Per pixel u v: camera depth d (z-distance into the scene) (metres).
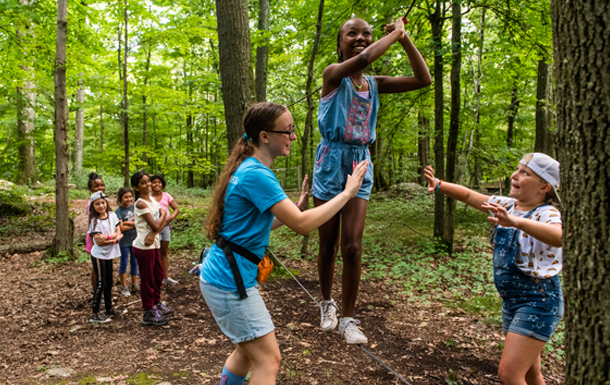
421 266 6.21
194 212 10.89
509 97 10.50
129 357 3.38
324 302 2.67
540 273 2.02
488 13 8.16
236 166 2.01
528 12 6.66
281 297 4.99
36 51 8.72
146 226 4.08
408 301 4.82
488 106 8.54
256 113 2.01
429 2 7.25
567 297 1.30
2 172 13.96
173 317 4.39
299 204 2.59
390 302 4.79
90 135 24.86
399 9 6.53
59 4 6.96
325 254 2.65
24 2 9.42
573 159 1.24
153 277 4.17
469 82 8.74
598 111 1.16
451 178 7.10
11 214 10.95
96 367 3.18
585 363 1.22
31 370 3.13
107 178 19.56
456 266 6.24
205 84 11.59
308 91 6.37
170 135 21.30
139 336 3.87
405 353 3.45
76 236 8.79
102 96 8.84
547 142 9.49
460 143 7.93
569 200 1.27
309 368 3.13
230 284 1.88
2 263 7.05
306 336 3.78
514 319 2.11
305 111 18.78
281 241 8.23
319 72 10.37
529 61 8.52
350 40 2.51
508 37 7.54
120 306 4.78
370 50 2.20
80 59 8.56
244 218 1.91
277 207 1.81
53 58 8.83
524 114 14.30
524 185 2.18
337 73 2.32
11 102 11.33
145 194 4.26
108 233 4.32
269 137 2.01
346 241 2.46
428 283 5.48
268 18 9.45
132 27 8.72
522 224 1.90
